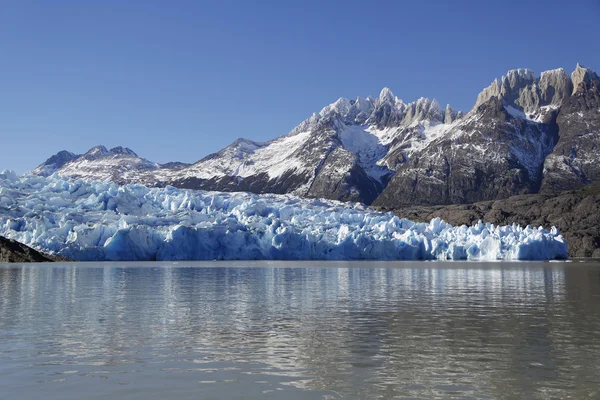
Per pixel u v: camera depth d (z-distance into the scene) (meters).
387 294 42.25
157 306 34.50
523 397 15.64
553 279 59.69
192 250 108.19
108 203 116.75
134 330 25.73
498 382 17.03
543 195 197.12
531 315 30.48
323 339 23.62
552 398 15.55
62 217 105.38
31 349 21.72
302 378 17.62
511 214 184.75
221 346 22.25
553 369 18.47
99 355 20.73
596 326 26.62
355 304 35.56
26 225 102.38
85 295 40.97
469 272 72.88
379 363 19.42
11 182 123.06
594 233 158.88
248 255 111.56
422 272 72.44
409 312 31.78
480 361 19.61
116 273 67.12
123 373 18.25
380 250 118.06
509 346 22.09
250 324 27.42
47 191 120.44
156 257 105.44
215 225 112.00
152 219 111.69
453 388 16.47
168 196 127.06
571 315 30.41
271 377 17.75
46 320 28.67
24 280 55.28
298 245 114.50
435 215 193.75
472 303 36.19
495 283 53.56
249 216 124.50
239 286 48.94
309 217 131.12
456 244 119.56
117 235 101.56
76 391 16.39
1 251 93.62
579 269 82.00
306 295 41.41
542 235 123.19
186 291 44.34
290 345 22.41
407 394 15.98
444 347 21.95
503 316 30.12
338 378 17.59
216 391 16.38
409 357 20.28
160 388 16.66
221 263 97.69
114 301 37.16
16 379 17.58
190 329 26.03
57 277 59.62
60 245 99.50
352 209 148.88
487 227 130.12
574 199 181.75
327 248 116.31
